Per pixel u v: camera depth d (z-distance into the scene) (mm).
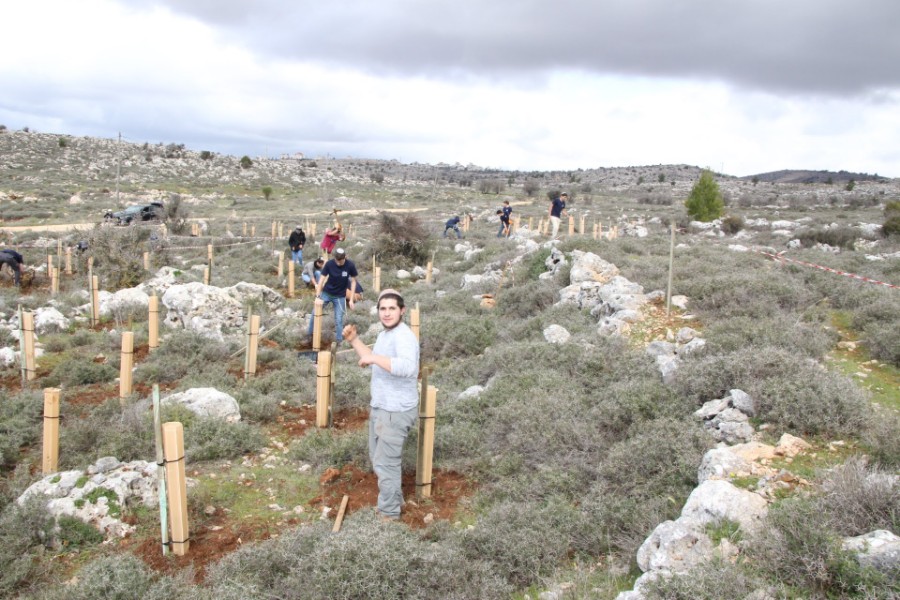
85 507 5582
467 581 4488
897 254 17672
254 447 7273
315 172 106750
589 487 5781
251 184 81875
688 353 8008
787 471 4918
